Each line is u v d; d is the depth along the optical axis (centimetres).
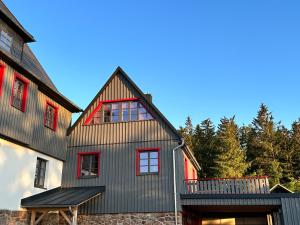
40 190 1539
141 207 1574
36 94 1516
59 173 1723
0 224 1257
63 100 1762
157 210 1548
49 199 1449
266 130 3984
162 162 1622
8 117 1306
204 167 3925
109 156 1714
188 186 1722
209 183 1700
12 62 1336
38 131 1548
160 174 1602
